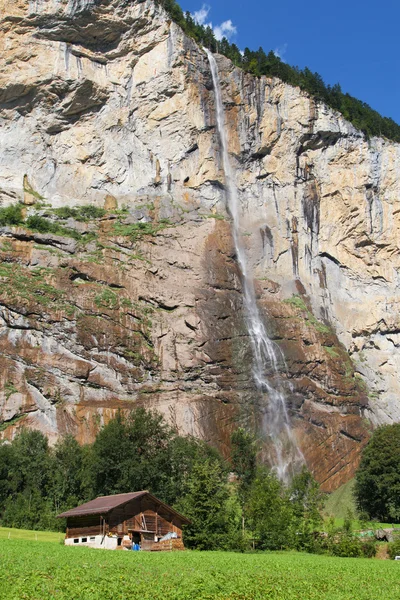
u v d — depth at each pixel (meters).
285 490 67.00
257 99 110.69
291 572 37.41
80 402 78.06
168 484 62.09
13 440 71.50
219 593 29.20
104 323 84.25
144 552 44.78
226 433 81.44
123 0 100.69
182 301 91.88
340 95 119.94
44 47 99.12
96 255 92.38
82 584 28.73
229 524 55.50
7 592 26.19
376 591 32.06
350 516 63.06
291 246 107.81
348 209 110.31
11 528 59.53
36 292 83.31
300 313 100.94
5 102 99.94
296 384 91.88
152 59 104.62
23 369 77.50
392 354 107.19
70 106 101.06
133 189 103.12
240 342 91.25
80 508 50.94
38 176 100.00
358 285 109.88
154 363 85.31
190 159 105.50
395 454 74.44
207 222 101.38
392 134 117.94
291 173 110.62
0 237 88.19
